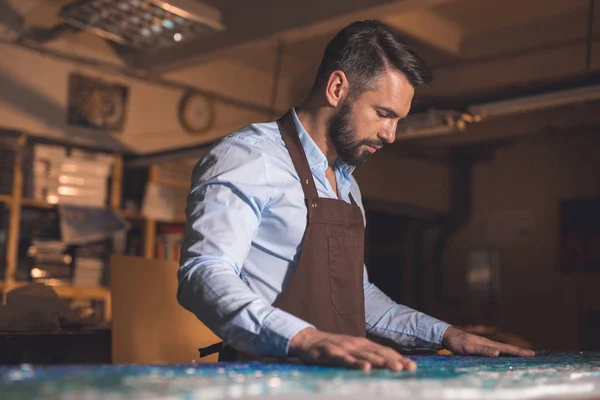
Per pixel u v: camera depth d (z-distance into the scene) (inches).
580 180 356.8
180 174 248.8
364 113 60.5
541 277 363.9
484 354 61.1
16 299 86.0
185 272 50.5
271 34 209.6
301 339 43.4
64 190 215.6
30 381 27.3
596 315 346.0
